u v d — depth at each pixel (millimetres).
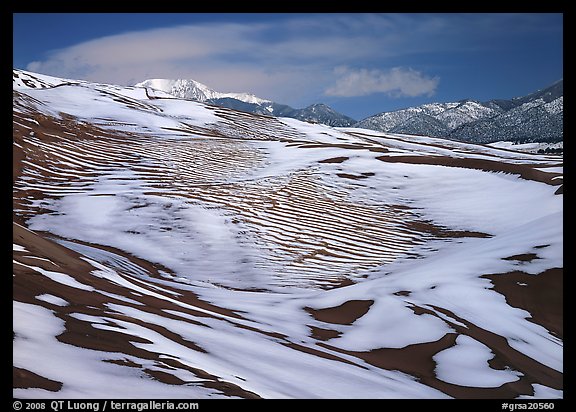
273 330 16766
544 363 15781
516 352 16219
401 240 37750
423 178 51719
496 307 19297
